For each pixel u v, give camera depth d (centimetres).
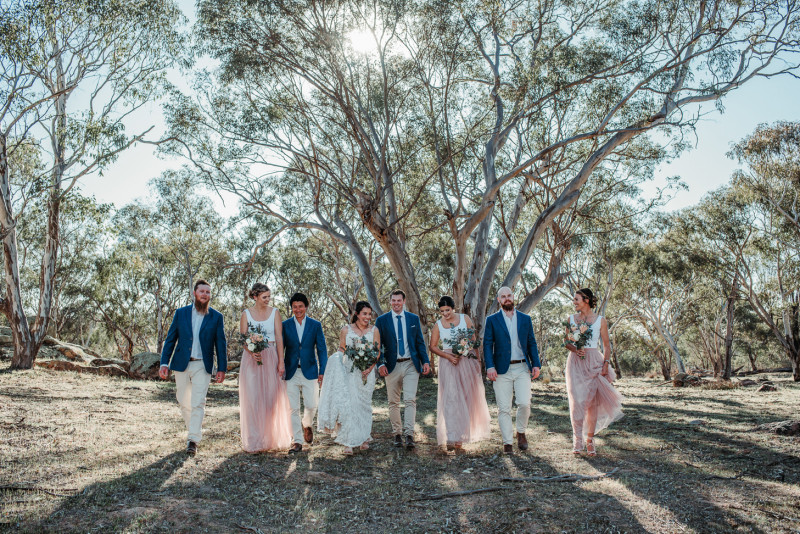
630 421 962
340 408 641
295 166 1919
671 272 3362
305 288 3600
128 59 1811
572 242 2636
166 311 3975
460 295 1900
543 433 812
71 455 579
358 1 1583
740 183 3011
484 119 2003
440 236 3109
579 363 660
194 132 1847
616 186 2195
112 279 3356
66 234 3148
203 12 1594
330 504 462
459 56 1680
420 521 429
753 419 984
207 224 3456
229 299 3900
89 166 1675
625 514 443
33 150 1861
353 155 1905
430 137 1791
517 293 3750
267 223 3259
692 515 441
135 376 1909
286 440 673
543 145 1852
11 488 454
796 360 3067
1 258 3238
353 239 2102
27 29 1523
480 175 1973
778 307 3784
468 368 689
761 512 450
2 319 4341
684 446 710
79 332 5047
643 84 1575
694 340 5584
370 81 1772
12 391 1124
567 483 527
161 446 640
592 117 1827
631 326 4703
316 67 1675
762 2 1561
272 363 661
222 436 729
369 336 678
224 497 467
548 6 1788
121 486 473
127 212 3425
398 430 691
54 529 375
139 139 1741
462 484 525
